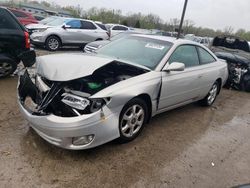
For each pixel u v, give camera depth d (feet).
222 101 22.56
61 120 9.97
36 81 12.55
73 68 10.93
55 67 11.07
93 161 10.86
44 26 40.32
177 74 14.55
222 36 32.35
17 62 20.51
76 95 10.73
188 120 16.67
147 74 12.91
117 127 11.23
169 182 10.26
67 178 9.74
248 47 31.40
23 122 13.41
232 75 27.12
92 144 10.52
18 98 12.27
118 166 10.78
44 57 12.48
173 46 14.96
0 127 12.67
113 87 11.12
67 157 10.90
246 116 19.31
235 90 27.84
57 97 10.82
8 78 20.61
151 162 11.37
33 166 10.13
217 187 10.38
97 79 12.25
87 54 14.01
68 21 42.60
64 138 10.08
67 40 41.63
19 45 20.06
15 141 11.62
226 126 16.71
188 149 12.94
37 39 38.99
